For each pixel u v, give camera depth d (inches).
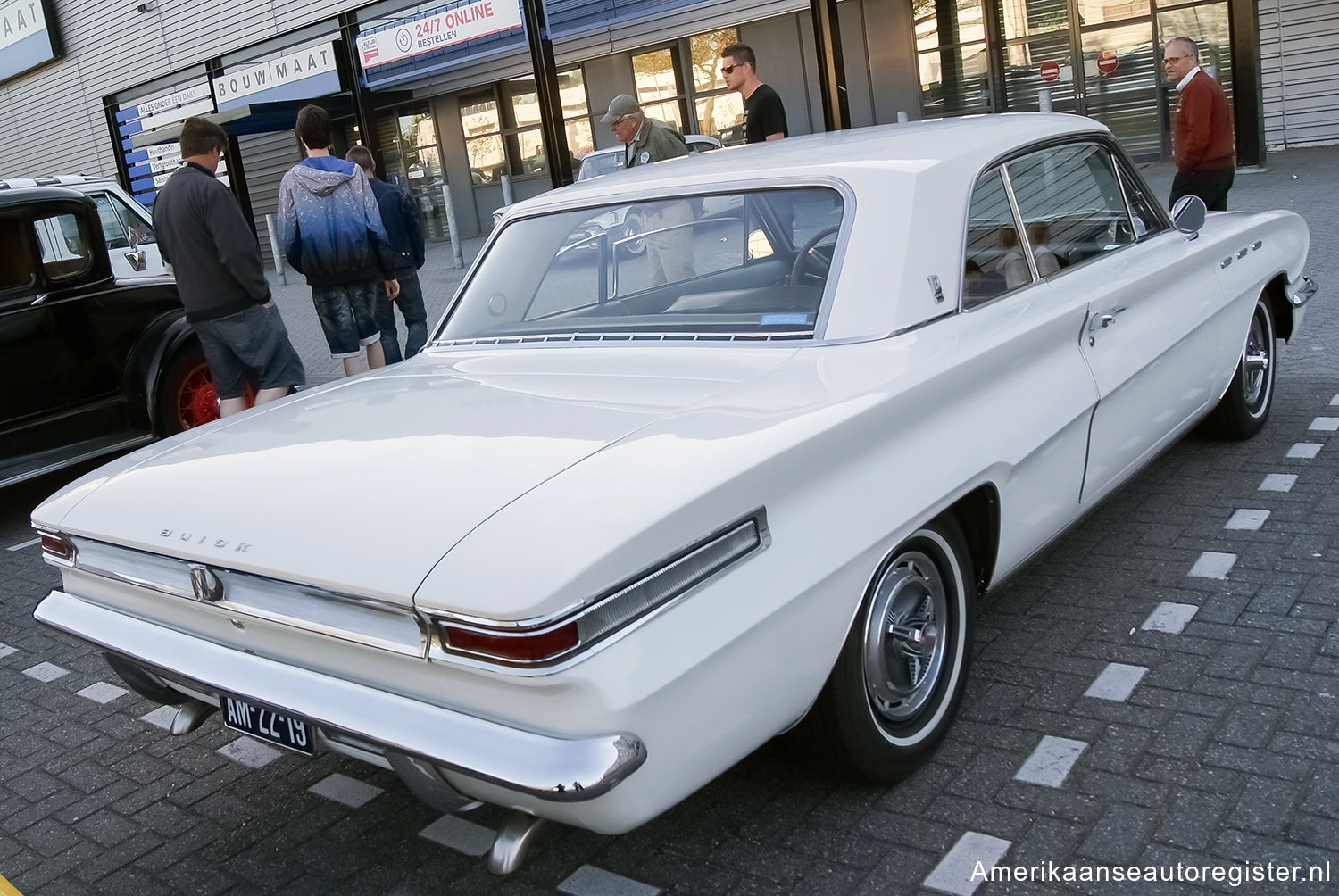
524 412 108.2
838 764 109.1
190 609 102.0
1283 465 189.9
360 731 87.3
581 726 80.3
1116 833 103.5
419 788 90.0
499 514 85.5
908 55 765.9
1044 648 139.8
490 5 727.1
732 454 90.4
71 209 267.4
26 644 190.9
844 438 97.4
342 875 114.0
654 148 300.5
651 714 83.0
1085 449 136.0
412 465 97.9
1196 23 658.8
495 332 143.1
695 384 110.3
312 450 107.3
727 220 127.6
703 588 86.6
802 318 118.4
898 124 153.0
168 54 1002.7
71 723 158.2
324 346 464.4
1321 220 408.8
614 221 136.5
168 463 114.9
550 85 607.8
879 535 100.9
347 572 85.4
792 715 98.3
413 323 352.8
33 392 261.6
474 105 948.0
